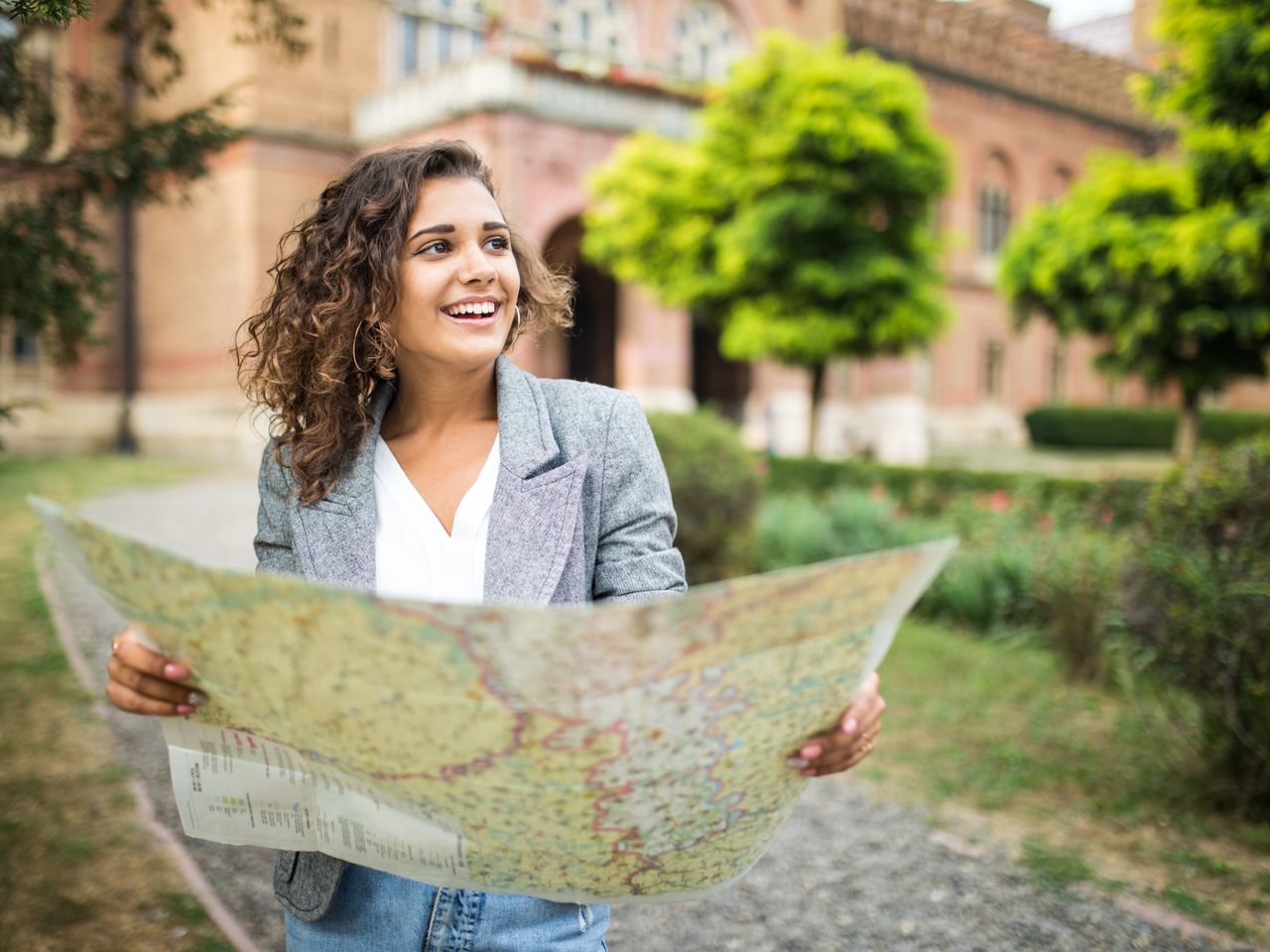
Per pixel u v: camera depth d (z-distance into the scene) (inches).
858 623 38.6
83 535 37.6
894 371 949.8
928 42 1006.4
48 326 136.2
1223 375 475.5
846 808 151.3
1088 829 141.4
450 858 44.8
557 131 622.5
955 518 366.0
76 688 189.5
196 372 690.8
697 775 40.5
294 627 36.0
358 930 50.7
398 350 54.8
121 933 106.6
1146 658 154.8
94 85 133.0
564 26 771.4
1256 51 249.3
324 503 53.4
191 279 693.3
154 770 154.6
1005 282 585.0
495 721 36.8
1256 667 135.3
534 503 51.2
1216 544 147.8
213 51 644.1
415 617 33.4
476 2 739.4
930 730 188.9
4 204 126.5
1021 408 1138.0
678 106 682.8
